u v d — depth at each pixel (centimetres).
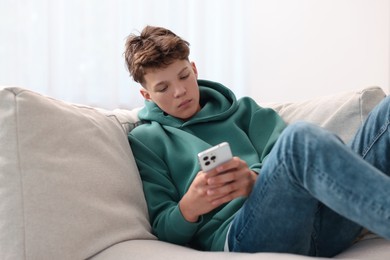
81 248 93
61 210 93
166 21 237
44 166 95
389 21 244
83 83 229
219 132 131
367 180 73
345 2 245
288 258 82
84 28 228
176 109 130
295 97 251
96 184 102
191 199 101
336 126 124
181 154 125
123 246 97
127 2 233
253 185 98
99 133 112
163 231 109
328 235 98
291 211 88
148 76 127
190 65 133
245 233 95
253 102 142
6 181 92
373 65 247
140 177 121
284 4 247
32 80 226
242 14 243
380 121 100
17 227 89
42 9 224
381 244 98
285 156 83
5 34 221
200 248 113
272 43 249
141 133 130
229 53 242
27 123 96
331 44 248
